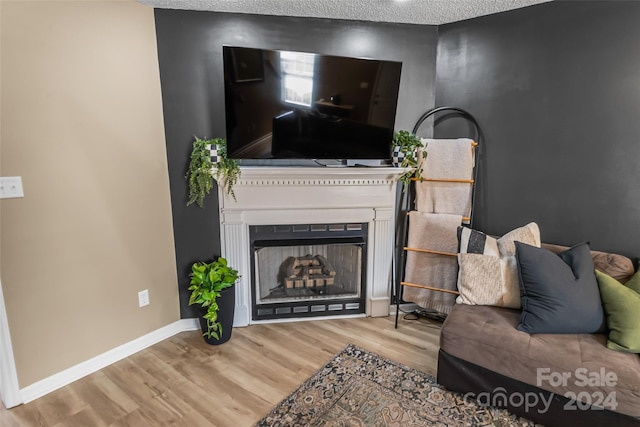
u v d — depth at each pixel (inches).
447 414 75.2
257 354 97.1
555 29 92.8
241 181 102.5
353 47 107.3
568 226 97.9
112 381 86.2
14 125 72.8
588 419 66.8
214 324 98.7
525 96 99.6
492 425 72.3
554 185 98.5
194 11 96.7
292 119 98.2
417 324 113.7
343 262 120.6
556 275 77.0
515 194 105.1
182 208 104.7
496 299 86.1
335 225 112.1
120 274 93.8
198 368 91.2
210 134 102.8
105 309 91.6
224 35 99.3
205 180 98.2
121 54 88.4
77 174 83.3
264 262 115.4
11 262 74.9
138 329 99.3
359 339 104.7
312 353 97.5
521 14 97.1
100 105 85.7
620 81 86.2
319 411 76.0
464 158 104.7
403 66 110.5
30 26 73.0
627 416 63.7
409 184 114.3
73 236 84.0
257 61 91.9
